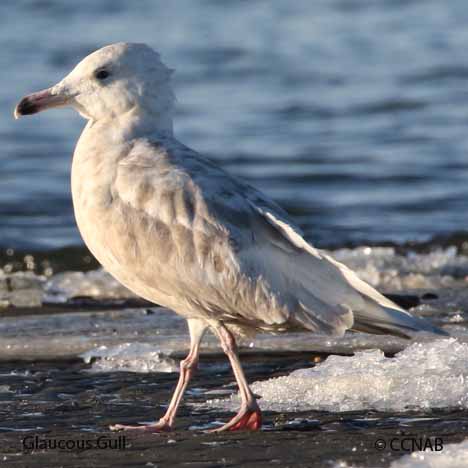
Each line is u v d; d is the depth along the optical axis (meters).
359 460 8.91
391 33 46.59
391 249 20.00
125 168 10.41
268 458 9.08
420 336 13.20
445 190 26.47
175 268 10.15
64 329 14.60
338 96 37.31
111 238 10.38
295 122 34.03
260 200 10.38
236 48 44.28
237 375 10.37
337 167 28.81
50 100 11.05
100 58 10.98
